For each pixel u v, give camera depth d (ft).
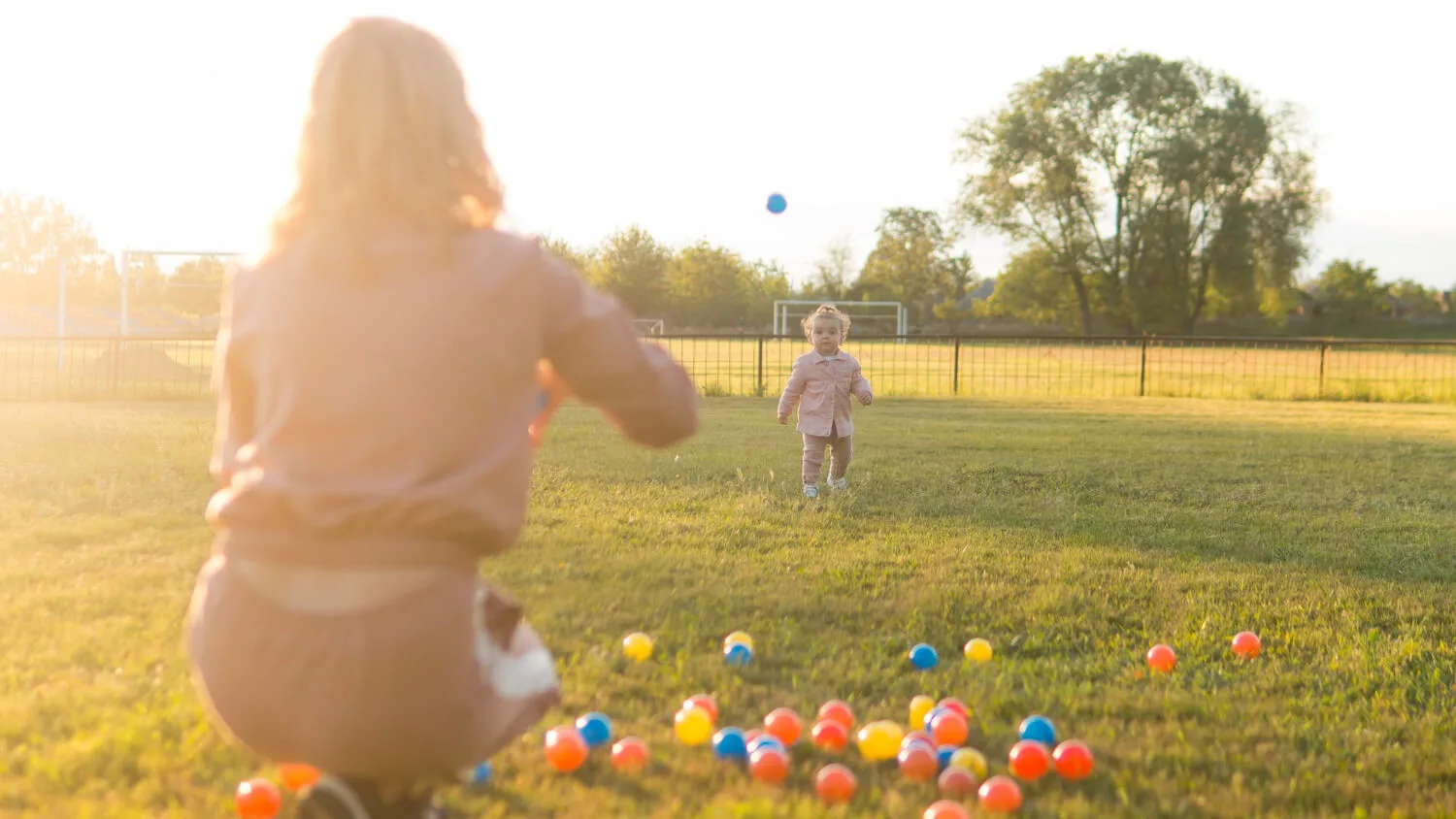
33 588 15.17
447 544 5.40
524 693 6.16
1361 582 18.13
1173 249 181.57
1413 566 19.53
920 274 269.03
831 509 23.77
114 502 21.85
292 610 5.33
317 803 5.76
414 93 5.53
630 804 8.94
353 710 5.31
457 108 5.69
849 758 10.30
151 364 57.82
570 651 13.23
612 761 9.86
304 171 5.57
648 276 203.82
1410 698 12.76
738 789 9.38
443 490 5.30
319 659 5.27
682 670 12.67
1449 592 17.74
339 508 5.20
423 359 5.32
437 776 5.93
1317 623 15.67
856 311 230.07
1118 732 11.31
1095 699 12.22
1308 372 93.97
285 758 5.73
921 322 248.32
